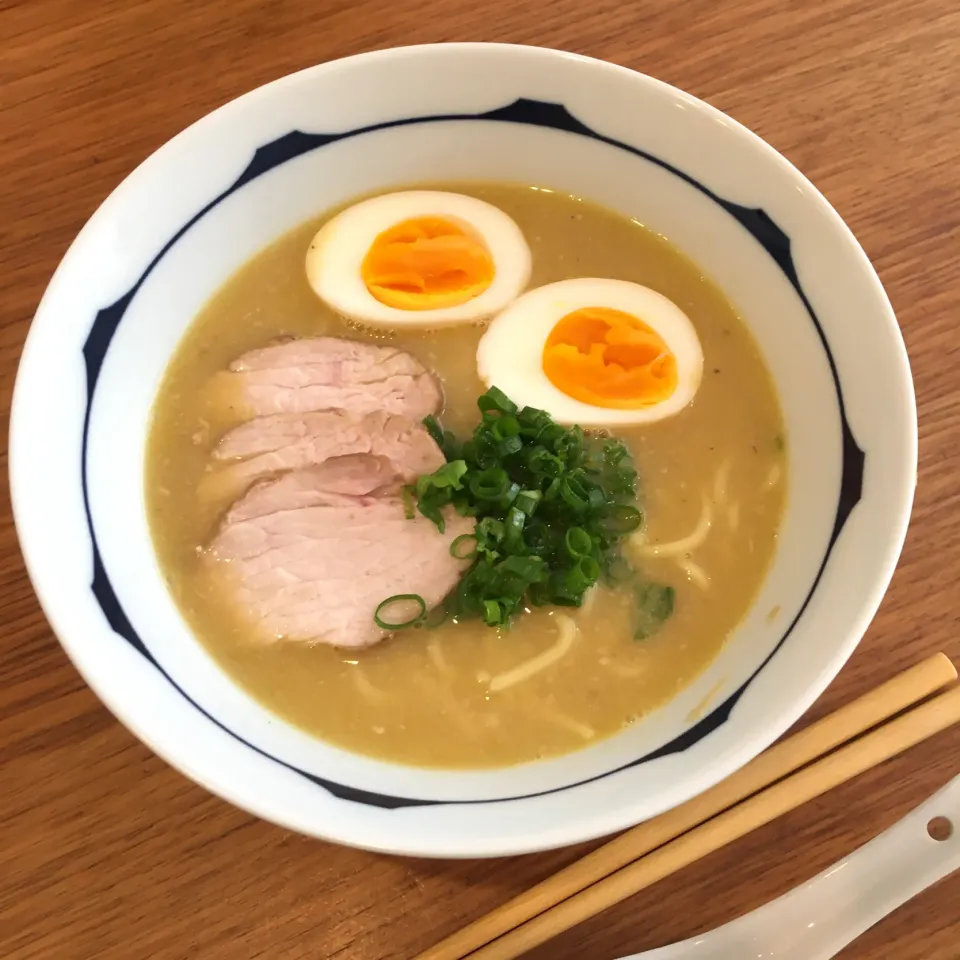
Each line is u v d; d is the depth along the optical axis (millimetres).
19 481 200
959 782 218
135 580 227
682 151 241
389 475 250
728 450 251
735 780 219
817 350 233
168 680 211
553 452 239
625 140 247
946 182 271
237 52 285
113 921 211
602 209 266
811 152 275
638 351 260
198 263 249
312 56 284
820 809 220
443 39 287
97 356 228
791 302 239
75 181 271
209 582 241
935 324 257
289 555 244
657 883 216
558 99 243
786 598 222
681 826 217
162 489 248
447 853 179
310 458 252
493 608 228
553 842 181
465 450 244
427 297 265
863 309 219
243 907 212
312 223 265
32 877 213
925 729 223
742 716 199
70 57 286
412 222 267
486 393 246
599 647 236
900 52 285
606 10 290
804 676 193
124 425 239
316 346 261
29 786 219
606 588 242
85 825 216
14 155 274
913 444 204
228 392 256
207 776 187
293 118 239
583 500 235
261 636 237
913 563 238
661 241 263
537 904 211
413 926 212
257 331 263
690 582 241
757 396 252
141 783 219
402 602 241
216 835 216
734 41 287
